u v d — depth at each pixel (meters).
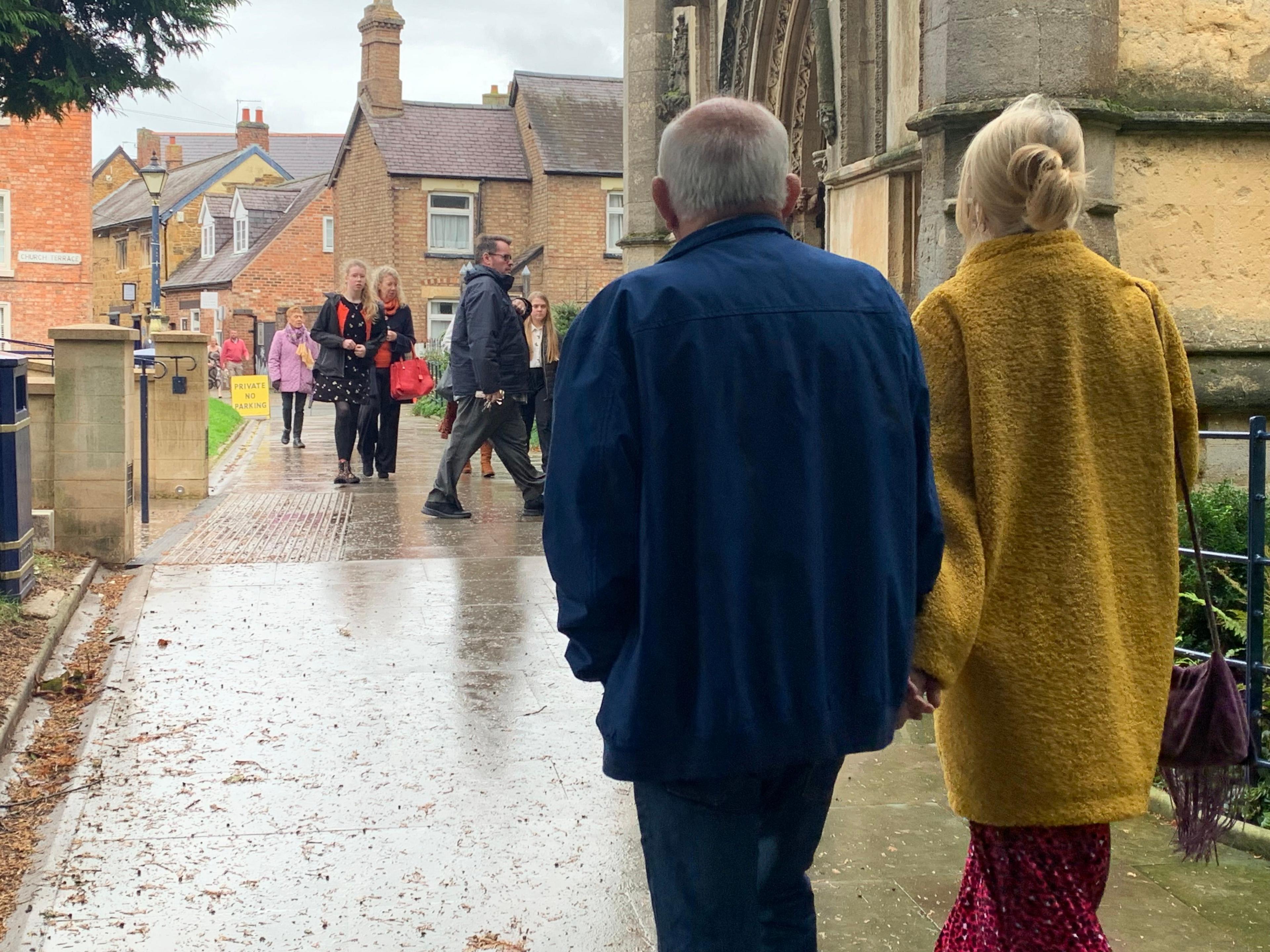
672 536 2.07
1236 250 6.27
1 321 35.34
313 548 8.55
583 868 3.60
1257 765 3.77
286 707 5.04
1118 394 2.39
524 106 36.66
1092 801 2.31
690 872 2.17
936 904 3.34
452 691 5.28
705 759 2.06
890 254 8.48
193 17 25.12
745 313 2.09
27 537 6.35
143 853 3.66
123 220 58.03
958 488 2.37
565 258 35.16
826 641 2.12
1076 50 5.59
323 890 3.44
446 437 18.81
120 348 7.71
